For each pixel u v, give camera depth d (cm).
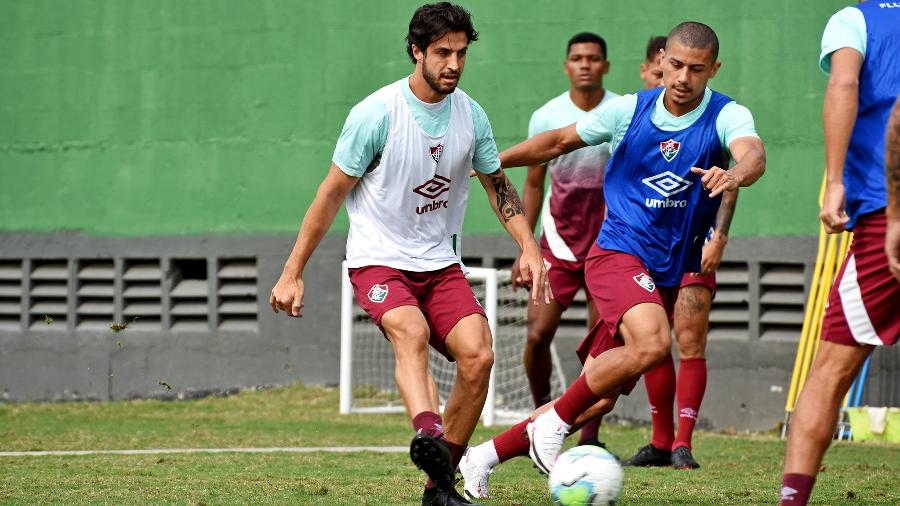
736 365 3462
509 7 3691
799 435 1397
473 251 3716
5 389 4134
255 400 3769
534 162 1983
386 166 1683
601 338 1980
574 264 2616
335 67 3834
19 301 4184
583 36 2705
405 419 3416
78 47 4072
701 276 2414
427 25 1633
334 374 3859
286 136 3881
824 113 1377
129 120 4025
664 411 2427
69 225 4081
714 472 2292
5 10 4138
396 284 1678
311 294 3878
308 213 1689
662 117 1862
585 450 1577
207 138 3950
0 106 4144
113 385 4028
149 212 4006
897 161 1271
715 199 1891
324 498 1842
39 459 2456
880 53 1410
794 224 3428
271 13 3888
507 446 1841
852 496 1916
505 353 3800
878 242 1375
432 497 1658
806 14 3428
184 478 2105
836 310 1407
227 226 3931
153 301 4044
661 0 3553
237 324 3959
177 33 3975
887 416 3055
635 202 1897
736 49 3488
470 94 3725
